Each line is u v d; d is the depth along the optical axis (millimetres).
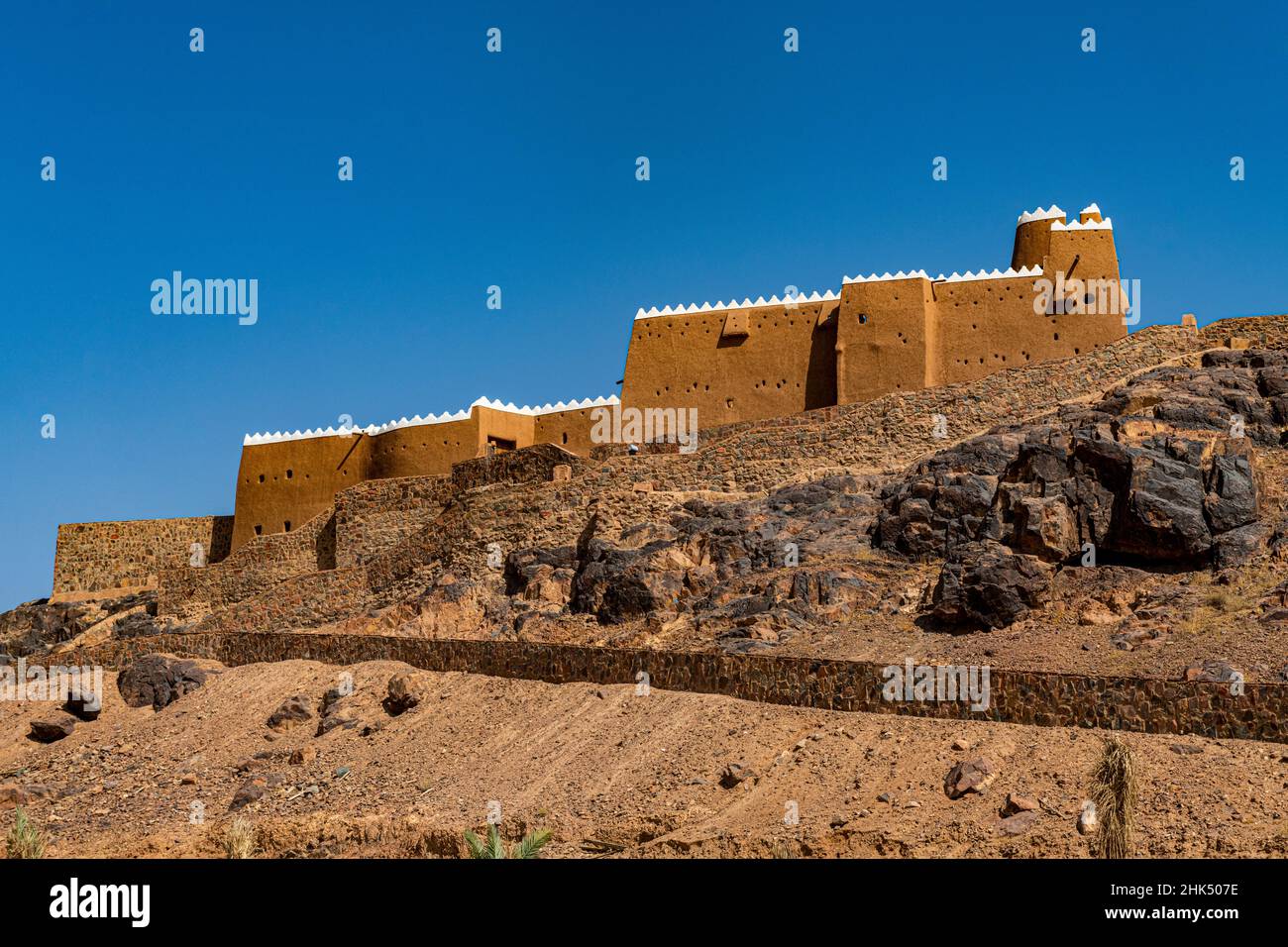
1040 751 31766
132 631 63688
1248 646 35000
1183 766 30078
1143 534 40500
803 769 33719
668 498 51344
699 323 62531
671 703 38281
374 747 41688
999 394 52938
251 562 65250
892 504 47219
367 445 69188
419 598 51156
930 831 29828
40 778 44688
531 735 39281
